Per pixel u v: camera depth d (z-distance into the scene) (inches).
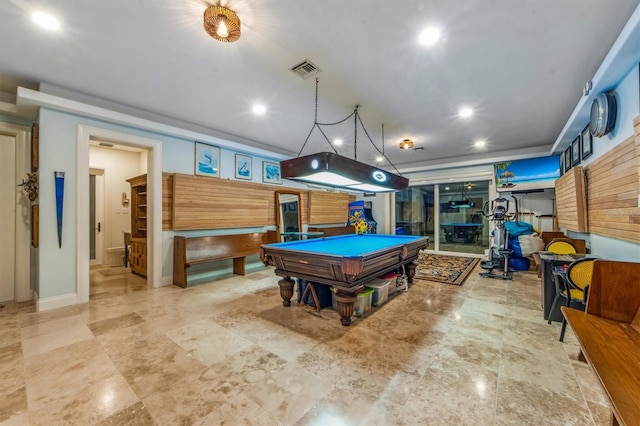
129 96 135.6
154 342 96.0
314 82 119.4
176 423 59.2
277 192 242.5
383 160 285.6
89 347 92.3
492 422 59.1
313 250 124.0
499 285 168.4
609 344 50.4
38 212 125.5
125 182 249.1
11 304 135.6
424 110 149.9
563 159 201.0
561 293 107.5
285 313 123.5
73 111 130.6
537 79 115.3
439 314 121.7
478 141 210.7
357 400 66.4
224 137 201.2
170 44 93.1
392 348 91.7
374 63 104.2
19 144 140.3
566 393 68.6
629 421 31.9
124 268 229.6
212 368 80.0
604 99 111.7
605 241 127.5
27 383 72.8
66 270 133.3
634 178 96.1
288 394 68.6
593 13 77.1
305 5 75.0
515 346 92.8
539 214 231.3
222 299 143.7
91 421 59.8
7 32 86.2
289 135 202.7
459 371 78.4
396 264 143.6
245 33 87.0
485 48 94.3
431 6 75.4
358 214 324.8
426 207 303.0
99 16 79.4
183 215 177.3
